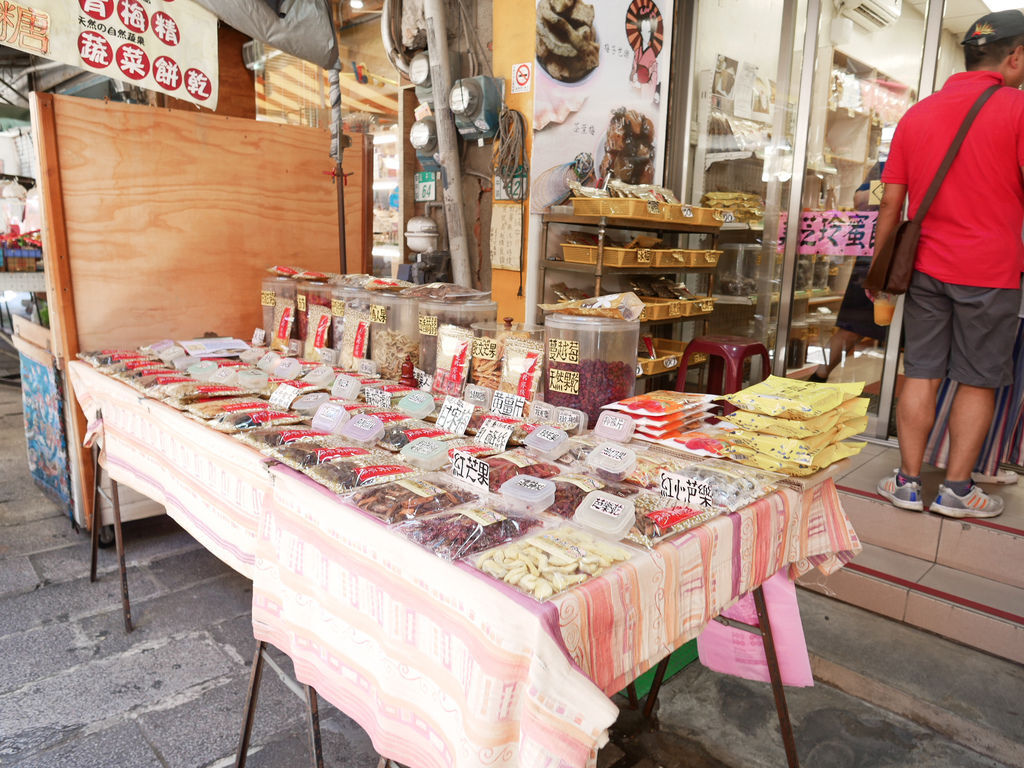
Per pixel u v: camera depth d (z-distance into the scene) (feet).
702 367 15.40
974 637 7.31
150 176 8.42
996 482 9.66
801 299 13.21
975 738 5.98
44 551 9.04
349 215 10.75
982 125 7.30
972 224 7.54
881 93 11.49
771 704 6.51
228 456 4.74
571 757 2.59
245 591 8.23
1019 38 7.56
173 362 7.14
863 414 4.93
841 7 11.87
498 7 11.94
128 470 6.63
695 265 13.03
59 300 8.00
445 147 13.14
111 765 5.43
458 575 2.96
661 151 14.26
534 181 12.00
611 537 3.40
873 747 5.95
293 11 8.77
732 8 14.20
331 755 5.59
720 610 3.81
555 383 5.47
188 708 6.13
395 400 5.73
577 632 2.79
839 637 7.54
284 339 8.11
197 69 8.63
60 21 7.30
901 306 11.23
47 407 9.34
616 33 12.73
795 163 12.60
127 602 7.22
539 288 12.28
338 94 9.52
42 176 7.65
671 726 6.18
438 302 6.32
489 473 3.96
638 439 4.97
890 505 8.78
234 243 9.31
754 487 4.07
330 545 3.72
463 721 2.82
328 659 3.82
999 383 7.83
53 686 6.37
